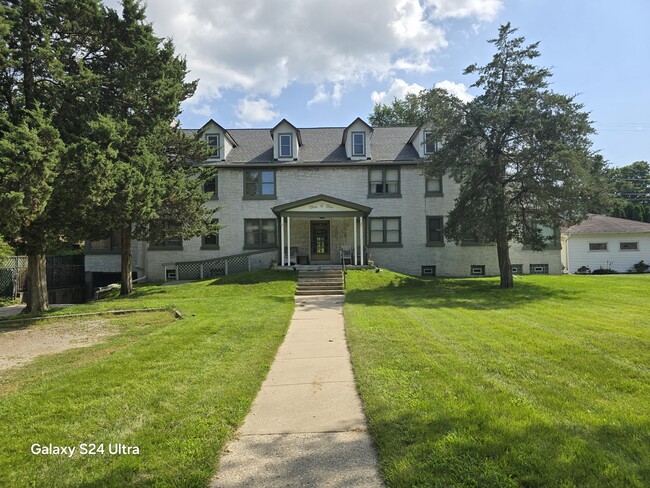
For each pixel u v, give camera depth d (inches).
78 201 397.7
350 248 845.2
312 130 996.6
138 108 530.3
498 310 414.0
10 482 114.0
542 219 627.2
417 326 326.0
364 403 169.8
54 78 413.4
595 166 588.1
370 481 113.8
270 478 116.0
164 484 111.3
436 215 868.6
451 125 636.7
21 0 403.2
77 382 198.1
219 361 235.6
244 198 871.1
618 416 146.3
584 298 500.4
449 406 157.5
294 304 487.5
